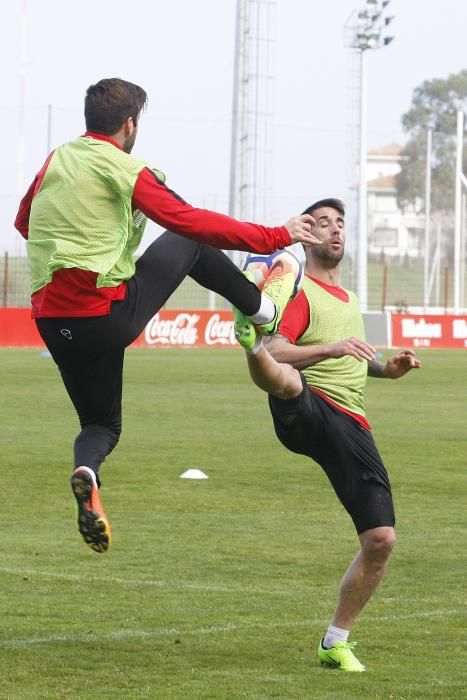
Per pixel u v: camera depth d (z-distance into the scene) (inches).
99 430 510.9
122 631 632.4
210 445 1445.6
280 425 577.0
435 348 4094.5
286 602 701.3
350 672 564.1
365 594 573.3
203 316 3868.1
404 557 831.1
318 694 526.6
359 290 4131.4
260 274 534.0
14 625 640.4
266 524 948.0
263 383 547.8
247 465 1279.5
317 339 593.9
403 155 7637.8
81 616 661.3
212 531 917.2
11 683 537.6
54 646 601.6
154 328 3786.9
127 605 688.4
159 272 494.6
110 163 477.7
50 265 475.8
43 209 483.2
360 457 575.2
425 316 4094.5
